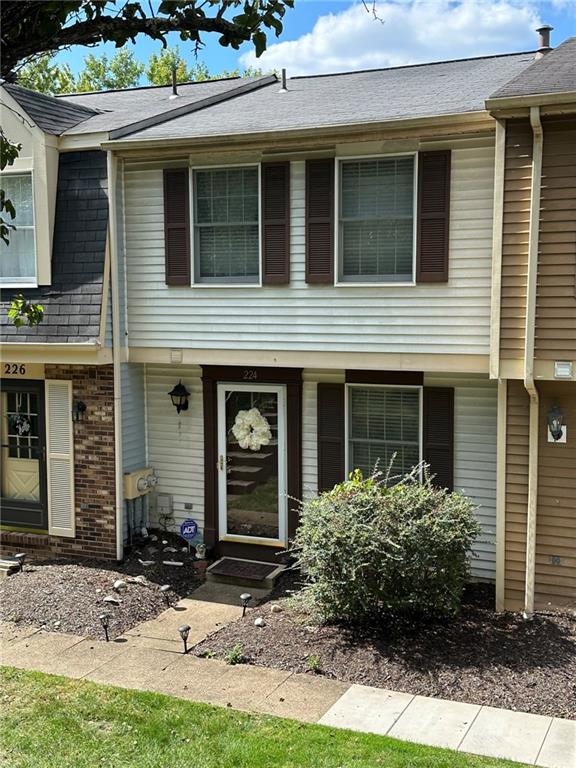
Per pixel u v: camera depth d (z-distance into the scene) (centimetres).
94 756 520
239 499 1048
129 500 1066
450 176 861
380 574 748
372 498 766
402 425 966
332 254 919
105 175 1001
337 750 527
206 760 513
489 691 628
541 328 763
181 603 897
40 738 545
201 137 916
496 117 757
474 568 938
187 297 999
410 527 737
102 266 988
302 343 943
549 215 752
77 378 1038
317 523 772
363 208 912
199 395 1070
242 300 971
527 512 812
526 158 764
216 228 991
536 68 830
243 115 1036
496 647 713
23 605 835
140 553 1045
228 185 978
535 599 815
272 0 433
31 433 1091
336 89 1180
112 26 415
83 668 685
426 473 947
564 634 744
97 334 972
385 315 901
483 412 926
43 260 1008
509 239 778
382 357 905
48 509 1073
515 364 786
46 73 1953
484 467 930
